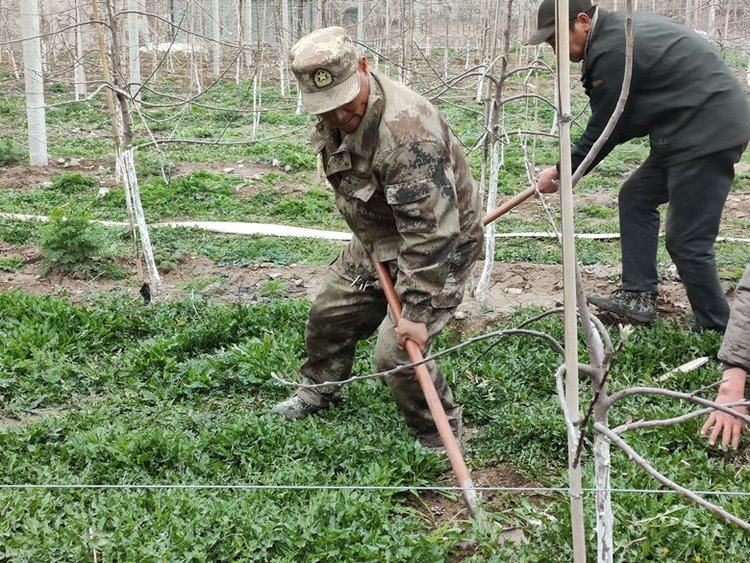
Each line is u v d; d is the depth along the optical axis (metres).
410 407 4.33
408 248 3.62
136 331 6.35
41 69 13.93
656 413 4.61
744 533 3.42
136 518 3.65
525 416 4.65
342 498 3.72
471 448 4.57
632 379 5.21
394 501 4.00
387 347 4.13
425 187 3.53
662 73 5.50
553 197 12.49
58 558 3.35
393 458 4.21
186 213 11.30
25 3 13.45
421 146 3.51
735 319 3.59
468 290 7.21
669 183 5.75
